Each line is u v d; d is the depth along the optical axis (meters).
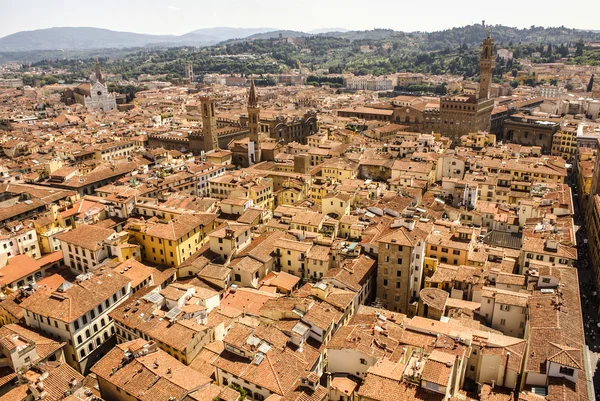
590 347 129.75
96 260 148.12
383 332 107.81
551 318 104.69
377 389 84.88
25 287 133.62
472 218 183.00
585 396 88.56
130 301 126.38
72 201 198.50
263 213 183.62
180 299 122.75
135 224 162.00
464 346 100.50
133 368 101.06
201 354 111.00
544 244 145.62
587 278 169.00
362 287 131.50
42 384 98.38
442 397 82.06
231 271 144.00
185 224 163.50
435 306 121.38
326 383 106.81
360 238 160.12
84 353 119.38
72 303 118.94
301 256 147.38
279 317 115.88
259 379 98.44
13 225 167.25
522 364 98.56
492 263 146.12
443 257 149.00
